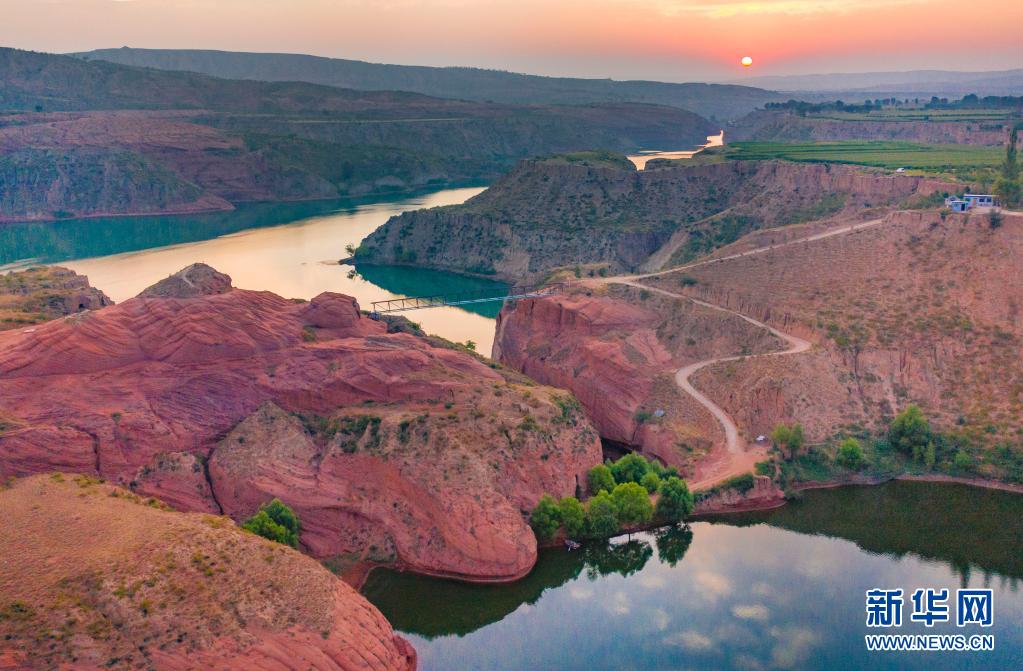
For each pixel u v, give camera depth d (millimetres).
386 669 108188
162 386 149375
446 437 144625
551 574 139375
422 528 140000
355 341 165750
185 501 141750
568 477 155250
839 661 118625
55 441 135875
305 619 104500
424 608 131375
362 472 145875
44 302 196375
